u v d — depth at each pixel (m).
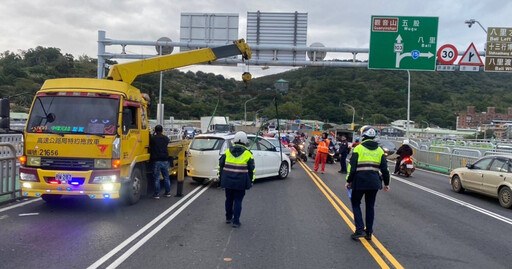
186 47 20.16
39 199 9.48
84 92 8.24
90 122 7.98
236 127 55.09
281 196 10.89
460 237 7.12
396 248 6.28
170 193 10.77
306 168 18.95
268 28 20.23
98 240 6.26
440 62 19.42
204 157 12.20
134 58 19.95
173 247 6.00
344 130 34.75
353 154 6.70
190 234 6.76
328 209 9.20
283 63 20.16
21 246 5.85
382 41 19.52
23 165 7.92
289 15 20.16
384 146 27.30
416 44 19.44
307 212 8.81
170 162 11.66
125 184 8.67
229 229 7.16
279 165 14.49
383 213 9.05
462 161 17.95
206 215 8.26
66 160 7.79
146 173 10.34
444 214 9.20
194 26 20.39
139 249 5.85
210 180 13.59
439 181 15.93
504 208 10.35
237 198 7.32
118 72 10.58
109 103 8.21
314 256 5.73
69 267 5.02
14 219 7.50
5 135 12.67
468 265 5.57
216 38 20.30
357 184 6.58
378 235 7.06
